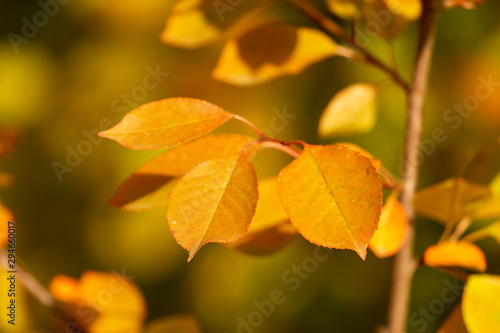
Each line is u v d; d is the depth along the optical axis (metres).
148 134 0.64
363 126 0.82
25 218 2.02
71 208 2.06
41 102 2.06
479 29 1.78
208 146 0.70
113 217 2.03
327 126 0.82
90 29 2.05
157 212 2.00
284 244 0.77
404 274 0.78
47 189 2.05
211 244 2.00
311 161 0.62
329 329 1.87
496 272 1.64
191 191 0.62
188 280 2.02
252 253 0.77
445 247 0.76
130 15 2.01
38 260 2.00
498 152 0.76
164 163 0.70
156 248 2.02
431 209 0.77
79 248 2.06
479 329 0.73
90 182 2.06
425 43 0.78
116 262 2.04
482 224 1.64
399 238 0.74
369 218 0.61
